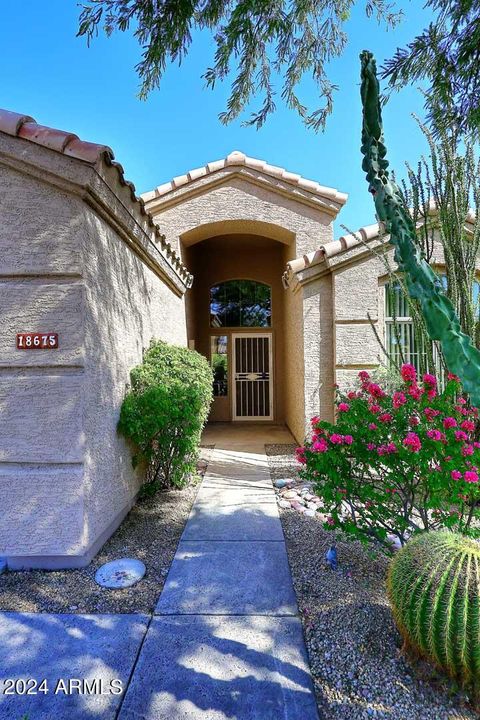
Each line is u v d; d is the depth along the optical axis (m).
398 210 2.13
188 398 4.91
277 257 11.98
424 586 2.17
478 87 3.71
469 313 3.82
